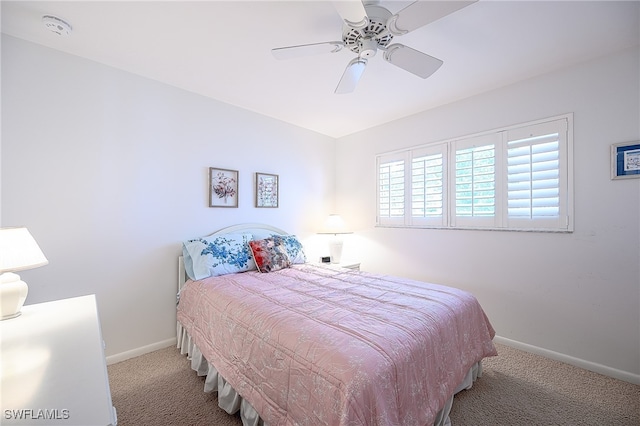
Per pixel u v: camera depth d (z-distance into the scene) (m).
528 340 2.27
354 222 3.68
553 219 2.15
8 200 1.71
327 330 1.22
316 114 3.08
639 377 1.82
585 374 1.95
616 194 1.91
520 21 1.60
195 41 1.80
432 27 1.65
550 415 1.55
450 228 2.74
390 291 1.84
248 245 2.59
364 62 1.65
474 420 1.51
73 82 1.94
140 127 2.24
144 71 2.18
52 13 1.53
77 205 1.95
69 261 1.92
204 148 2.62
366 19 1.31
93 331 1.07
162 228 2.35
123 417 1.52
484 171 2.52
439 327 1.40
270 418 1.16
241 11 1.51
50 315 1.26
